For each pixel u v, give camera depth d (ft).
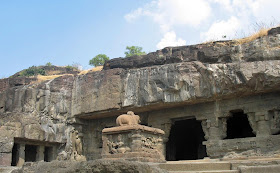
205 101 69.10
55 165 30.89
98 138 88.12
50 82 84.43
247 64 59.62
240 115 84.17
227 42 70.28
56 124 82.33
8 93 84.84
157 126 76.95
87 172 24.35
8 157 69.51
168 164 32.58
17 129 72.74
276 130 61.31
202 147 91.15
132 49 137.28
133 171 23.13
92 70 97.04
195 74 66.28
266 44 60.49
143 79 72.69
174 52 74.38
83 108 81.41
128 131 40.70
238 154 62.23
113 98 76.38
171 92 68.95
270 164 29.78
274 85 58.39
